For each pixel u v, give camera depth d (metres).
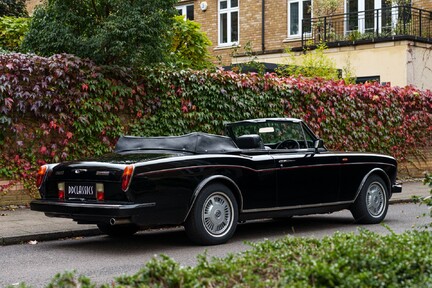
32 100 11.79
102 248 8.48
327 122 16.33
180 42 17.66
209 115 13.96
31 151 11.97
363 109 17.42
